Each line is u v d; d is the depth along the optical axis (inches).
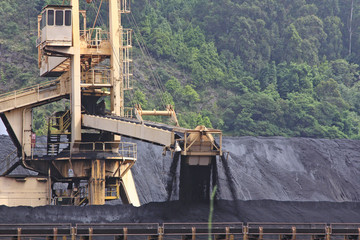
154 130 6225.4
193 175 5994.1
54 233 5708.7
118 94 7854.3
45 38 7475.4
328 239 6008.9
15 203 7578.7
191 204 6530.5
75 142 7544.3
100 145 7775.6
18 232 5693.9
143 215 7130.9
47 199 7672.2
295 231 5930.1
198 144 5615.2
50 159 7711.6
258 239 5940.0
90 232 5679.1
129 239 6643.7
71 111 7706.7
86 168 7632.9
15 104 7839.6
